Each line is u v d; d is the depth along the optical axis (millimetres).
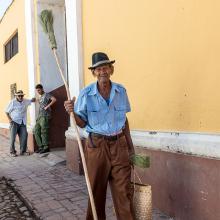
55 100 8727
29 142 9828
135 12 4801
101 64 3289
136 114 4918
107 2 5551
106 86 3398
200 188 3705
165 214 4305
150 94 4578
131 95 5016
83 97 3400
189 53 3848
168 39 4168
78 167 6582
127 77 5090
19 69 11344
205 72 3641
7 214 4844
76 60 6613
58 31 9133
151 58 4516
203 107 3691
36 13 9125
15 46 12211
